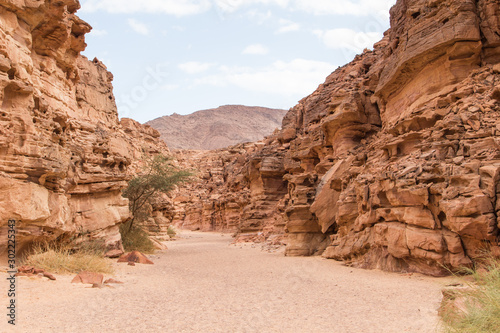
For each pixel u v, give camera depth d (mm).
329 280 10922
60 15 13891
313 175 21141
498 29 12117
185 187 80750
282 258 17969
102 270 11391
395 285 9688
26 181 10344
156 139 61625
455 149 10898
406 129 13742
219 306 7676
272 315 6941
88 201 15500
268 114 196375
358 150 19312
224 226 56062
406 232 11461
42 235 11102
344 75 28688
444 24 12609
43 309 6621
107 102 23234
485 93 11250
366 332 5816
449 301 6156
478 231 9422
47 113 11922
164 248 24750
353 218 16047
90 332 5570
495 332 4797
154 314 6859
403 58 13852
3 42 10781
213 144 161000
